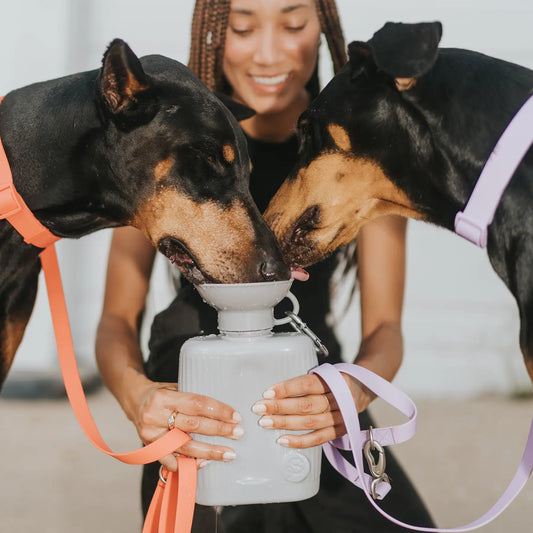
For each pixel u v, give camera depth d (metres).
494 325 3.21
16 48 3.32
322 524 1.38
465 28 3.22
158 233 1.30
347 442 1.22
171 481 1.15
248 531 1.44
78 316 3.29
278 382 1.12
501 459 2.31
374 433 1.20
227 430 1.10
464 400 2.99
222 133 1.30
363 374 1.17
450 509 1.94
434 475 2.18
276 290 1.11
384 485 1.18
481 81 1.25
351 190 1.34
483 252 3.23
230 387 1.11
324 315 1.46
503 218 1.20
